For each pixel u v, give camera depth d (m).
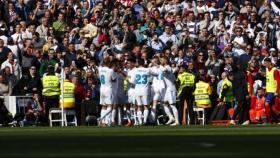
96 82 59.31
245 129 42.50
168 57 60.91
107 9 69.69
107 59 56.38
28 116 56.91
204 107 58.75
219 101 58.84
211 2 72.50
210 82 60.34
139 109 57.56
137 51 62.84
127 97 57.47
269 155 21.83
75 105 57.47
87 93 58.56
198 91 58.56
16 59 59.72
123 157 21.33
